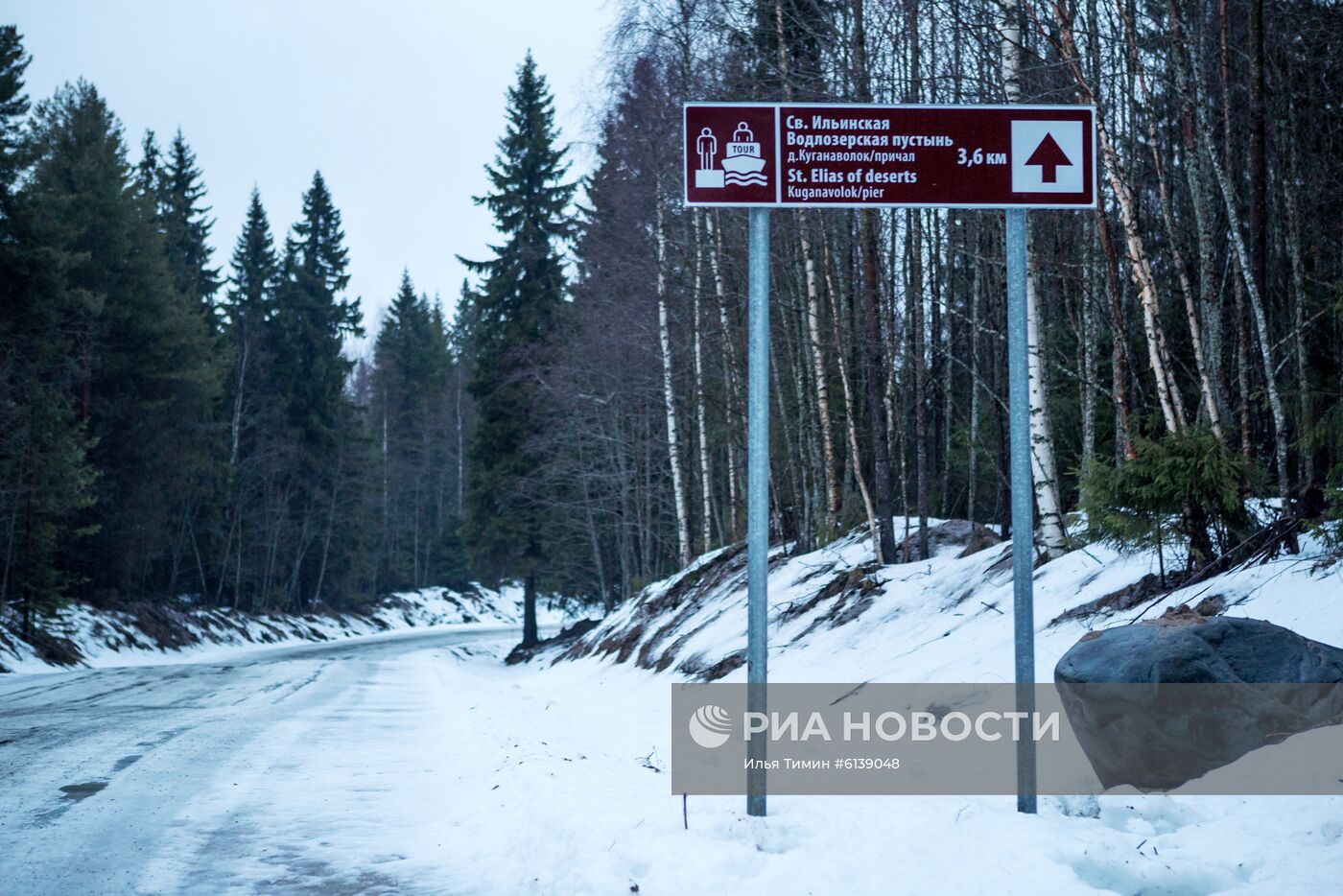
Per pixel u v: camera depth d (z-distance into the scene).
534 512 43.50
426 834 7.69
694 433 34.81
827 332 22.91
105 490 44.38
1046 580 13.24
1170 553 11.62
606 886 5.45
